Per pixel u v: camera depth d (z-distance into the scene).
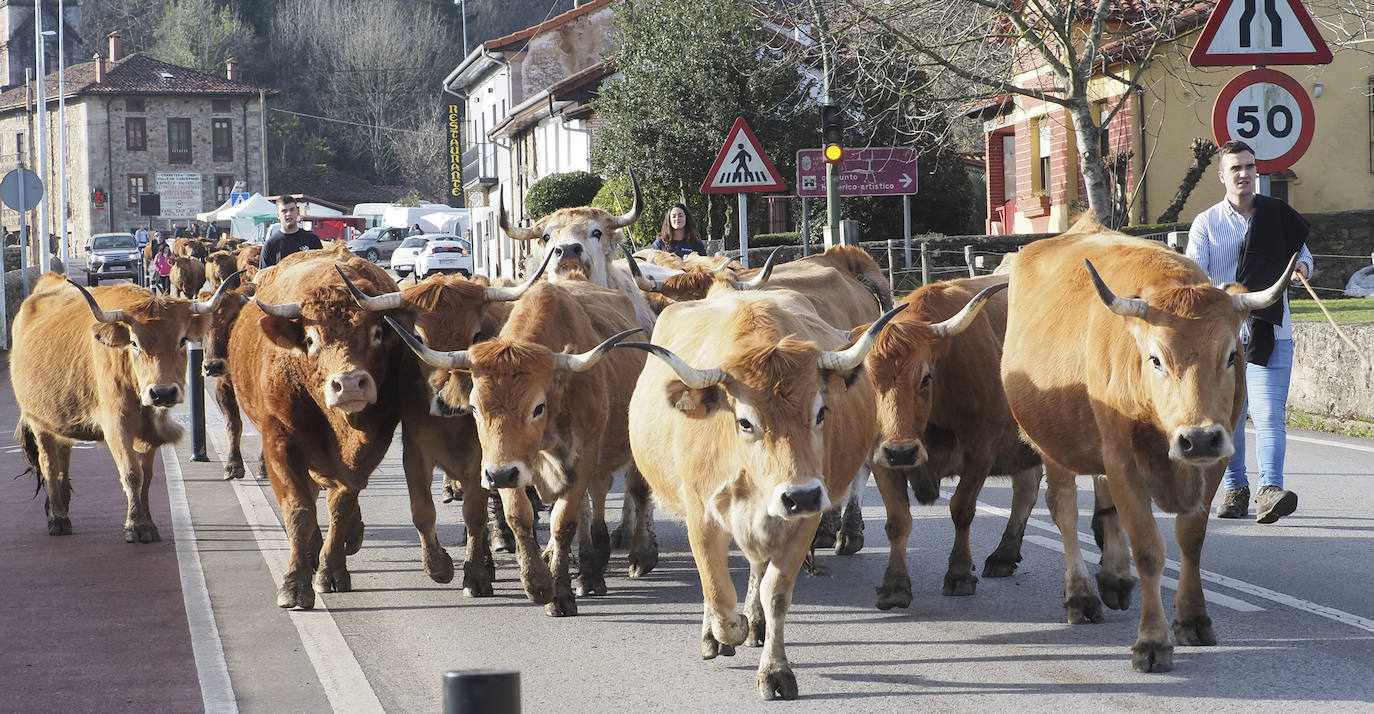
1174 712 6.56
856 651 7.91
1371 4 28.86
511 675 4.27
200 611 9.02
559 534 9.00
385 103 118.88
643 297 12.88
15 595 9.59
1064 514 8.52
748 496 6.95
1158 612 7.34
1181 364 6.97
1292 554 10.02
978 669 7.45
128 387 11.49
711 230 40.16
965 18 25.17
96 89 95.56
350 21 120.50
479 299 9.64
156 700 7.09
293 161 116.62
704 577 7.27
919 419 8.91
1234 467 11.16
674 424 7.42
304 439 9.49
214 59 118.88
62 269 67.75
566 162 56.12
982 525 11.70
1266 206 10.15
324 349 9.20
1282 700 6.68
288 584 9.26
